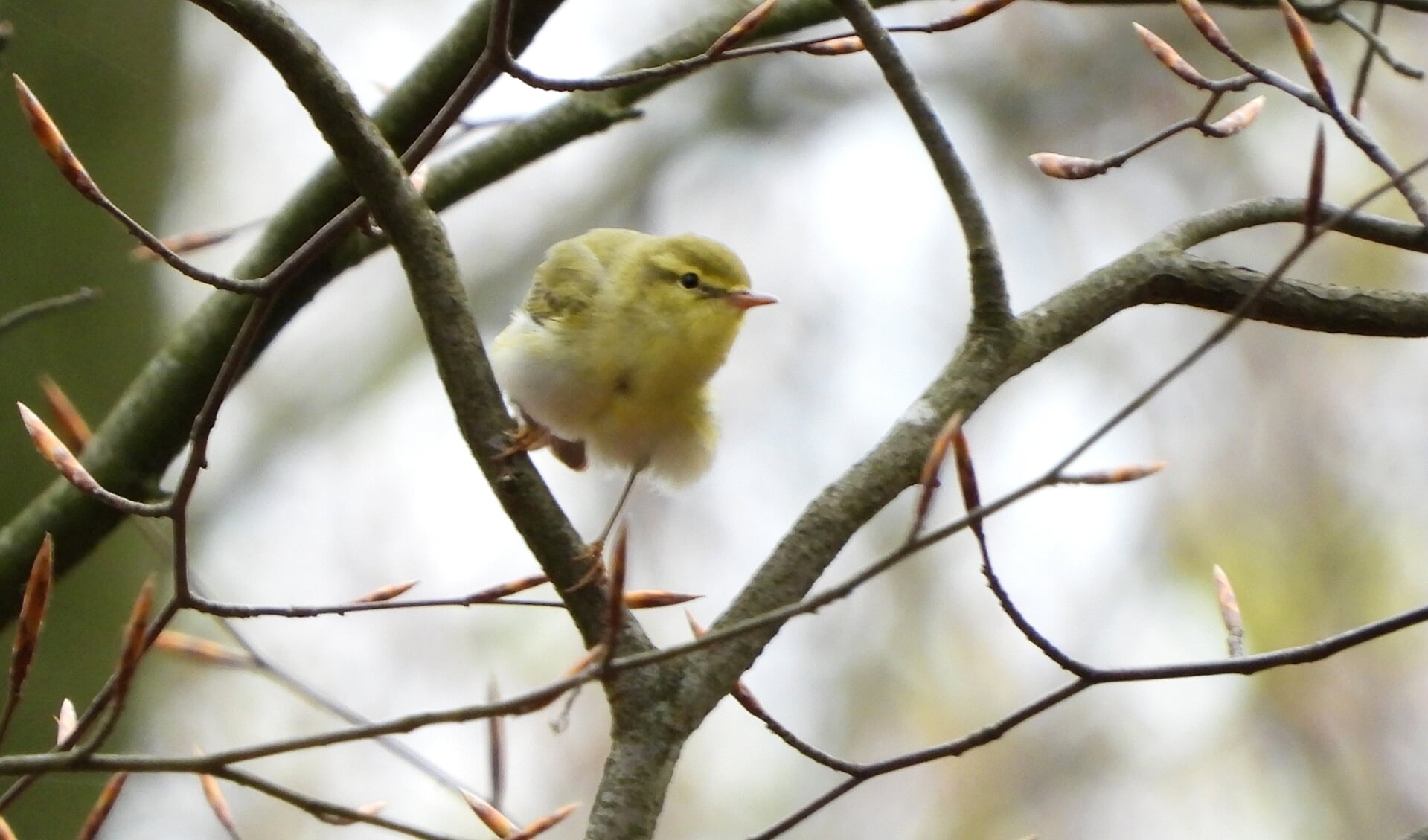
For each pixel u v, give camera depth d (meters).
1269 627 14.55
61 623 10.34
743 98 17.22
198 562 14.60
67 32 10.70
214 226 15.16
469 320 5.52
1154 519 15.15
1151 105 16.16
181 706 14.05
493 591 5.21
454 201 7.89
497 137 7.95
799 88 17.19
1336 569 14.68
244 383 16.03
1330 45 15.13
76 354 10.27
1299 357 15.58
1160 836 14.45
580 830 14.26
